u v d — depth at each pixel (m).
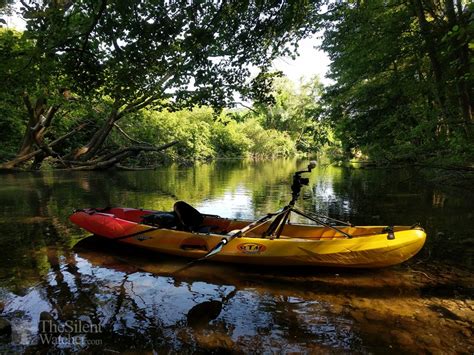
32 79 6.20
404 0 11.23
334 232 5.44
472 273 4.64
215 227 6.07
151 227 5.48
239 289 4.20
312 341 3.10
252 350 2.98
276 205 9.67
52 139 22.70
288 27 6.54
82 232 6.65
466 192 10.86
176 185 14.28
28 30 5.31
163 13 5.37
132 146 20.81
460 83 8.98
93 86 6.68
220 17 5.76
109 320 3.45
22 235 6.45
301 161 40.81
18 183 14.24
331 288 4.23
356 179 16.47
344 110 14.36
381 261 4.59
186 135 31.58
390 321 3.44
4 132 20.48
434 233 6.44
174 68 6.70
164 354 2.93
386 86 12.81
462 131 8.48
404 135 10.06
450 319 3.47
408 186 12.87
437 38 9.68
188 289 4.19
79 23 5.48
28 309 3.67
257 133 50.12
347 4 10.88
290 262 4.81
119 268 4.85
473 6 6.09
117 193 11.78
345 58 13.32
